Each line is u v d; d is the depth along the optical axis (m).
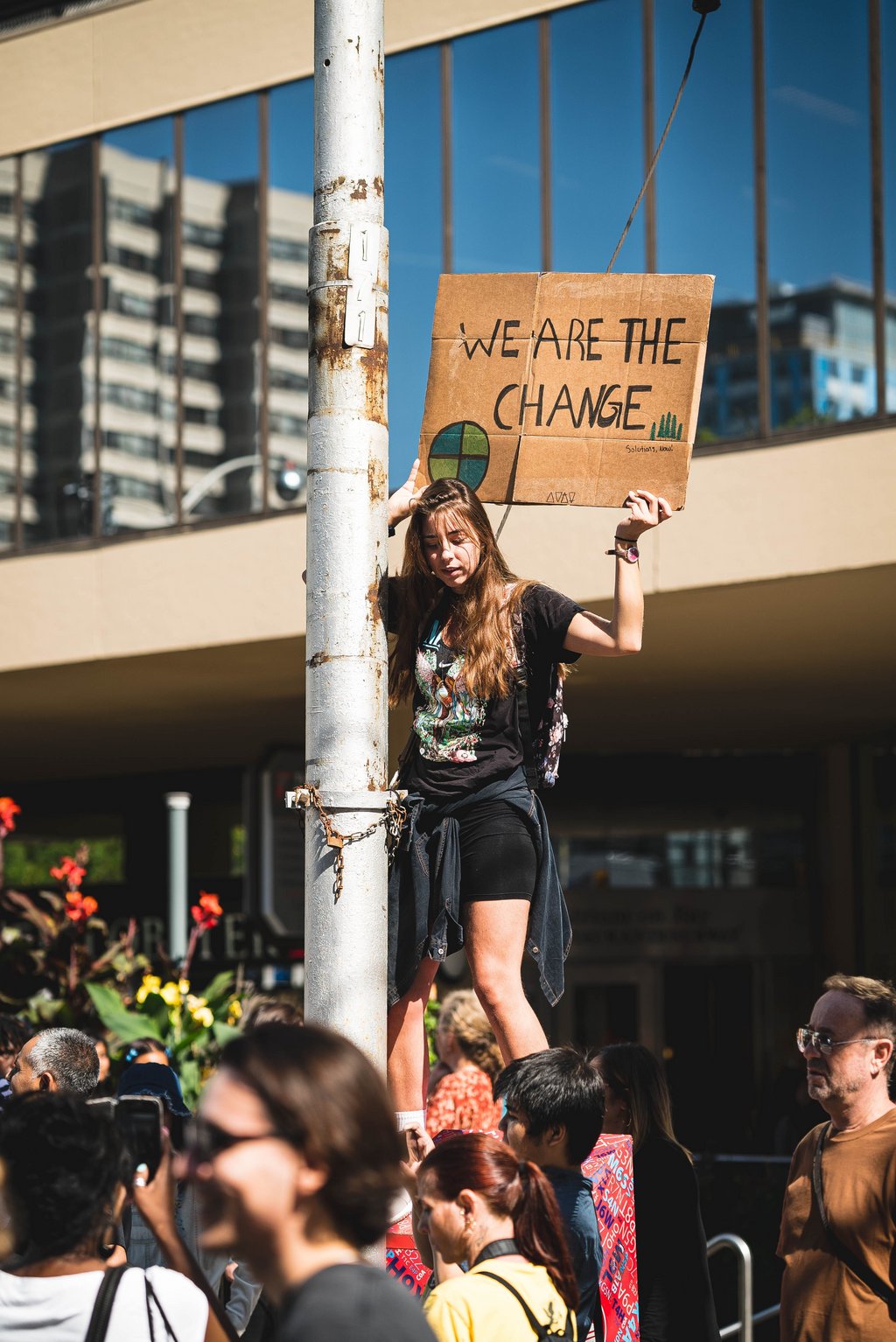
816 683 21.36
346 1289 2.82
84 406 20.81
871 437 15.77
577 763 27.81
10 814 16.27
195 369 20.23
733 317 16.72
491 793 5.77
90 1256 4.34
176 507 20.02
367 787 5.32
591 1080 5.65
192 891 28.89
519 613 5.83
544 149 17.92
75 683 21.55
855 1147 6.44
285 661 20.19
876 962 26.56
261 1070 2.91
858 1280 6.25
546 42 17.98
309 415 5.59
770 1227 14.53
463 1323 4.58
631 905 27.08
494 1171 4.86
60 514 20.77
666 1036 26.70
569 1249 5.03
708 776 27.80
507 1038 5.73
